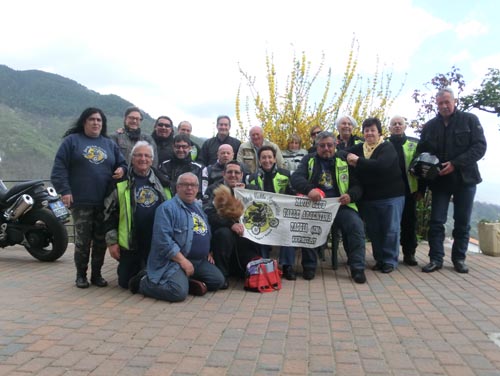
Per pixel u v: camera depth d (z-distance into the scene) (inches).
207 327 160.1
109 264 290.4
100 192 216.7
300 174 251.3
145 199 218.4
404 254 274.8
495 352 135.8
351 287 220.8
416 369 124.4
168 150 288.8
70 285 228.1
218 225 230.8
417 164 248.2
